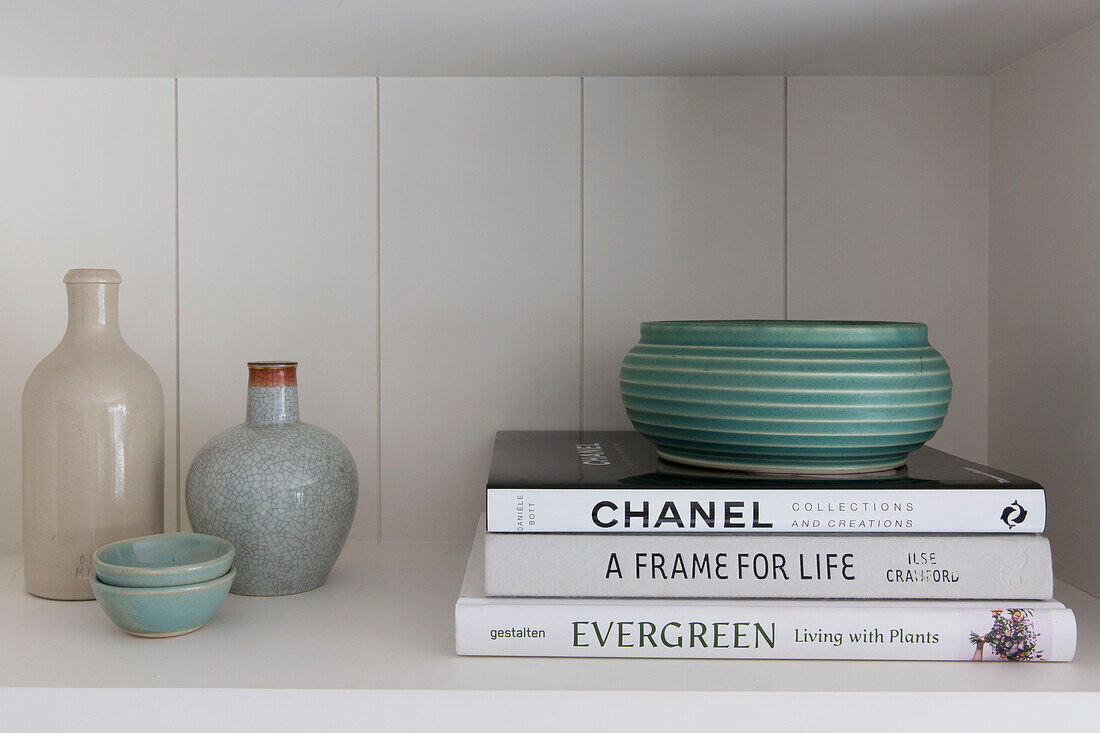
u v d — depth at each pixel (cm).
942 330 87
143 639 61
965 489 58
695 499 58
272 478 69
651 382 63
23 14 68
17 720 52
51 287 85
